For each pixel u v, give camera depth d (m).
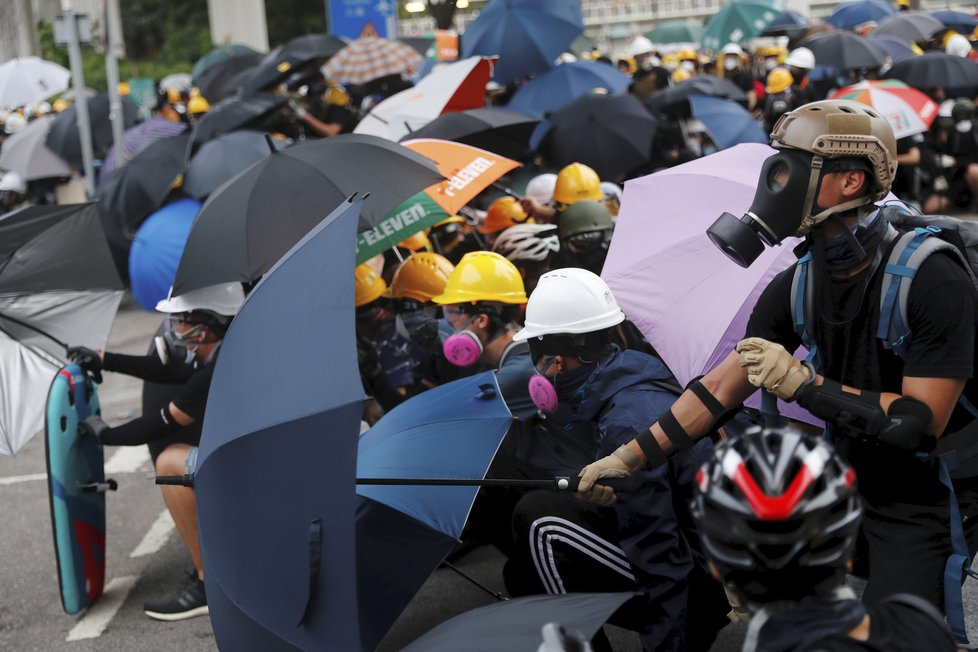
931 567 2.29
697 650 2.89
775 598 1.46
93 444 4.27
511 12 10.15
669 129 9.54
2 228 4.24
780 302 2.42
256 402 2.29
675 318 3.49
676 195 3.76
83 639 4.14
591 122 7.81
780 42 17.72
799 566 1.42
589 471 2.53
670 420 2.49
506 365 3.48
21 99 16.81
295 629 2.27
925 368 2.17
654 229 3.71
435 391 3.29
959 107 10.91
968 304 2.17
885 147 2.15
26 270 4.20
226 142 7.74
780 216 2.21
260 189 4.18
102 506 4.36
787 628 1.44
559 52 10.10
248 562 2.33
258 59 16.52
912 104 9.86
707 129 8.70
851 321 2.26
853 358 2.28
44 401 4.25
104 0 11.12
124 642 4.10
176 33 44.59
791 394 2.23
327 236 2.36
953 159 11.00
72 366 4.14
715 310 3.44
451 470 3.04
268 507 2.27
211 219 4.14
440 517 3.06
